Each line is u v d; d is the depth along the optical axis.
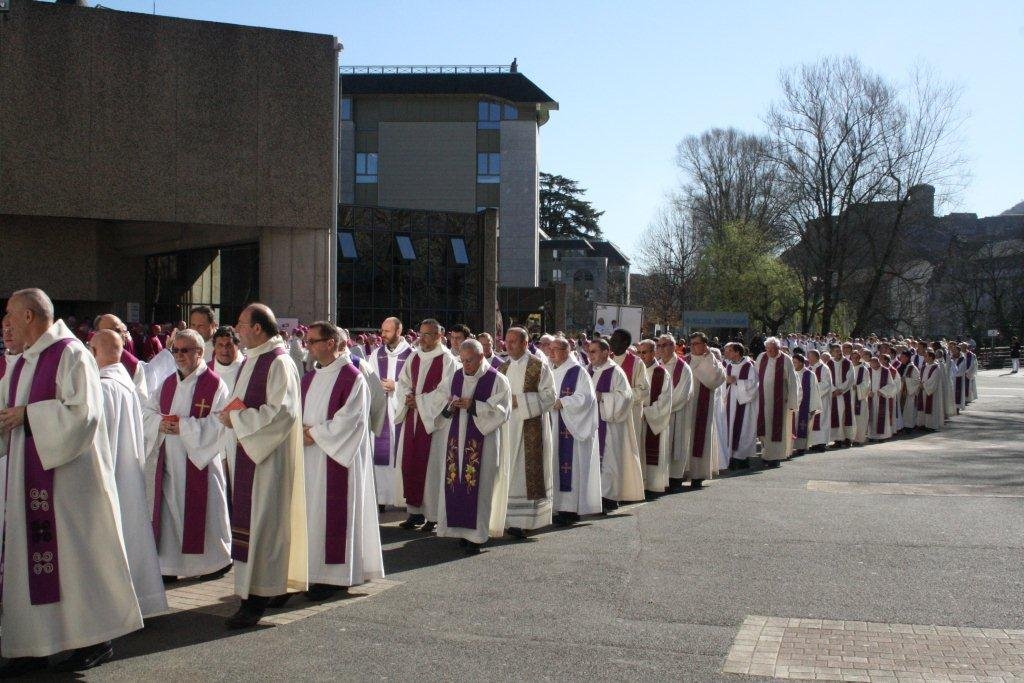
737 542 9.42
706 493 12.94
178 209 26.55
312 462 7.39
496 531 9.46
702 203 65.25
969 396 32.19
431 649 6.09
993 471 15.02
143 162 26.19
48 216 25.94
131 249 31.53
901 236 50.50
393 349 11.95
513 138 56.06
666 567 8.35
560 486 10.66
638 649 6.09
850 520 10.58
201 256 32.34
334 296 28.22
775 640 6.26
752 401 16.27
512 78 56.97
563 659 5.89
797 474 15.03
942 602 7.16
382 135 56.25
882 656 5.94
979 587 7.60
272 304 27.81
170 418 7.79
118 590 5.81
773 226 52.50
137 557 6.45
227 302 31.36
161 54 26.25
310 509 7.33
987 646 6.13
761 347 36.38
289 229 27.89
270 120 27.27
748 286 52.19
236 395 6.79
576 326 71.50
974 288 70.62
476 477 9.07
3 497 5.70
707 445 13.56
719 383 13.63
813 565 8.38
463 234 40.94
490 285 39.28
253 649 6.11
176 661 5.87
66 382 5.64
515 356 10.09
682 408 13.30
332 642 6.25
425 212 40.09
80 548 5.70
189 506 7.89
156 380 8.65
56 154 25.44
